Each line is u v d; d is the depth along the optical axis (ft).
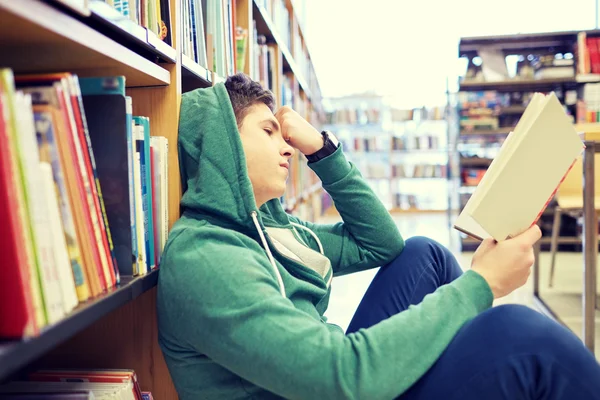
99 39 2.27
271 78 8.09
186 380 2.77
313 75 19.10
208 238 2.67
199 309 2.38
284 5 10.68
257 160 3.22
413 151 25.88
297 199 11.53
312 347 2.24
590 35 14.57
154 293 3.45
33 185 1.75
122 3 2.73
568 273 11.51
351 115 25.88
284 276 3.00
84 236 2.15
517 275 2.78
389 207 25.99
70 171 2.08
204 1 4.64
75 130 2.15
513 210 2.77
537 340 2.26
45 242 1.81
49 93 2.01
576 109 14.82
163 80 3.07
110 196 2.59
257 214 3.02
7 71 1.65
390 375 2.25
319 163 4.02
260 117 3.30
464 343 2.39
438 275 3.97
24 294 1.62
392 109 25.68
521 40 14.96
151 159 2.95
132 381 2.99
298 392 2.23
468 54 15.42
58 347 3.53
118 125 2.56
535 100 2.85
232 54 5.30
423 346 2.37
